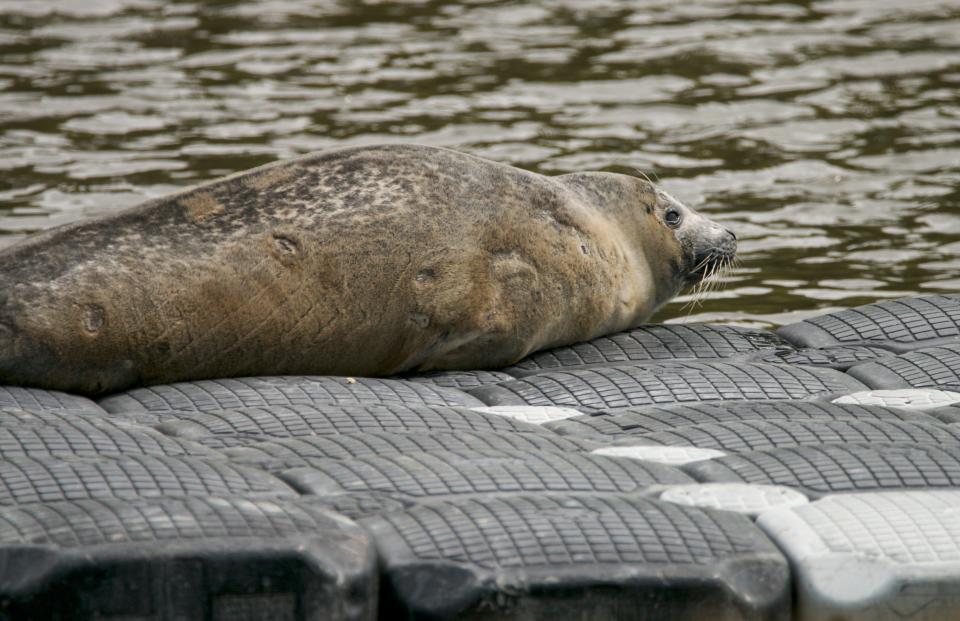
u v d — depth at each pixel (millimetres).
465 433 19625
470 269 23250
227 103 49500
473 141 45156
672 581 15969
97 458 17750
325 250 22141
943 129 46844
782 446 19438
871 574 16453
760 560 16484
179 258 21344
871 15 62656
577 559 16016
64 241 20984
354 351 22781
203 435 19500
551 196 24500
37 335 20500
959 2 64562
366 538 16078
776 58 55969
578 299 24750
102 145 43969
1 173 40719
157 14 63000
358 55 56812
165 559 15203
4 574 14930
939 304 26562
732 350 25062
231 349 21859
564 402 22031
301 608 15469
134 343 21141
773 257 35406
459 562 15820
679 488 17938
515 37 59844
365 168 22844
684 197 40156
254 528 15797
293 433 19656
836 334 25703
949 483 18266
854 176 42219
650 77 53500
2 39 57688
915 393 22250
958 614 16609
